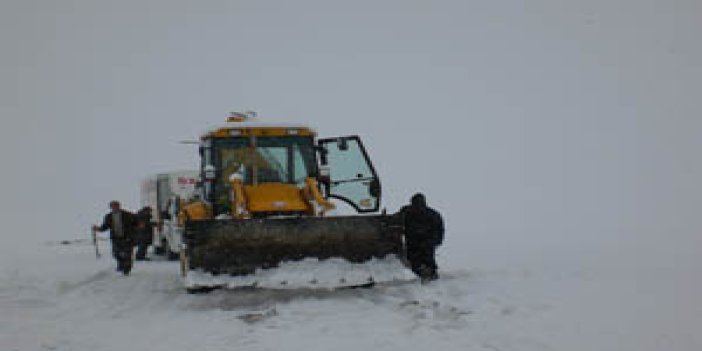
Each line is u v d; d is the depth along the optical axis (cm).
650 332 922
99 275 1644
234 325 1042
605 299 1123
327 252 1277
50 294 1392
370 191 1447
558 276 1365
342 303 1171
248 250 1250
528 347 874
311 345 913
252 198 1377
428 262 1395
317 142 1508
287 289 1284
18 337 1012
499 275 1405
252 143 1473
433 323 1011
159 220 2372
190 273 1239
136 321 1114
